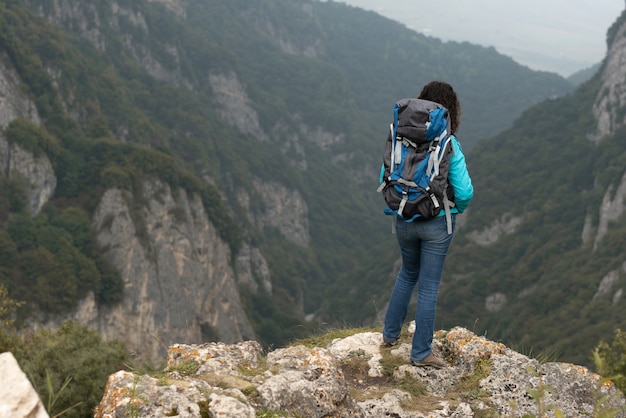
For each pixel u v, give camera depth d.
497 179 170.38
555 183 156.00
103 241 101.38
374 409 4.38
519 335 102.19
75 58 158.00
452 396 4.65
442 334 5.57
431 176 4.34
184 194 113.81
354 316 150.75
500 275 133.75
